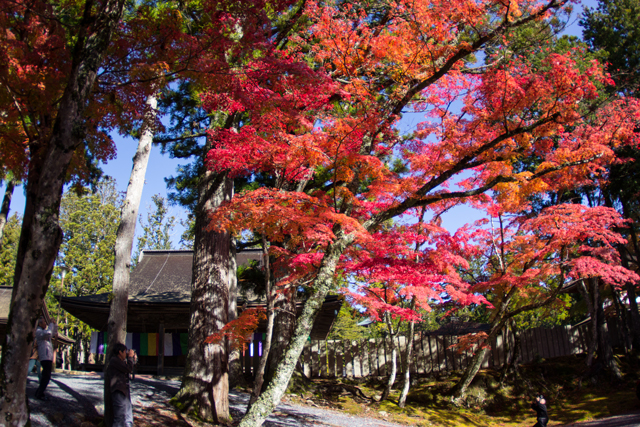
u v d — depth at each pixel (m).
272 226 8.15
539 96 8.02
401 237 10.23
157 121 8.39
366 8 9.84
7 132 6.93
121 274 8.00
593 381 18.72
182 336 18.47
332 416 12.63
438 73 8.48
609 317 25.50
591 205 21.28
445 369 19.58
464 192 8.62
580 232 13.83
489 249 17.09
